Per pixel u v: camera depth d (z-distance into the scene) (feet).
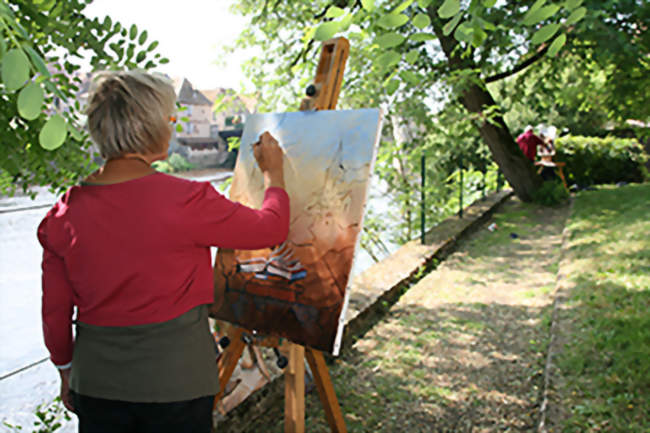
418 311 14.49
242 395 8.70
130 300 4.09
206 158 152.56
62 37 6.76
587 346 10.02
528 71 29.12
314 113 6.42
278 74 20.15
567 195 32.53
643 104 24.80
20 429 8.82
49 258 4.46
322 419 9.17
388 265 17.95
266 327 6.21
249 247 4.81
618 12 19.75
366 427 8.96
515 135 49.24
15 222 33.99
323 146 6.11
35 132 6.40
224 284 6.74
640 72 21.53
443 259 20.35
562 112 48.98
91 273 4.11
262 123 7.04
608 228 20.84
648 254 15.20
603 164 43.57
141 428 4.24
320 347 5.68
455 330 13.04
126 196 4.19
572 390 8.68
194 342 4.29
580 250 18.15
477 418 9.09
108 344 4.11
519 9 19.70
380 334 12.97
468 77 21.62
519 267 18.65
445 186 27.53
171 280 4.17
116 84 4.25
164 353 4.11
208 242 4.42
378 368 11.12
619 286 12.97
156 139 4.40
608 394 8.35
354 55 19.30
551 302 14.55
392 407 9.53
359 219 5.58
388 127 25.48
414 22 5.91
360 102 21.22
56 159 6.84
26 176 6.95
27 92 3.30
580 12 5.43
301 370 6.38
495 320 13.60
